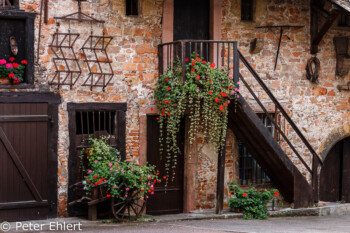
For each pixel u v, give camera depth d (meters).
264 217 10.63
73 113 9.98
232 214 10.69
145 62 10.59
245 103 10.24
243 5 11.65
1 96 9.34
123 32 10.41
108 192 9.66
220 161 10.52
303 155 12.22
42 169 9.73
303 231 9.22
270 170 11.69
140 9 10.59
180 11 11.11
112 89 10.34
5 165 9.44
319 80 12.36
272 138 10.62
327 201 13.08
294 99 12.08
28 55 9.59
